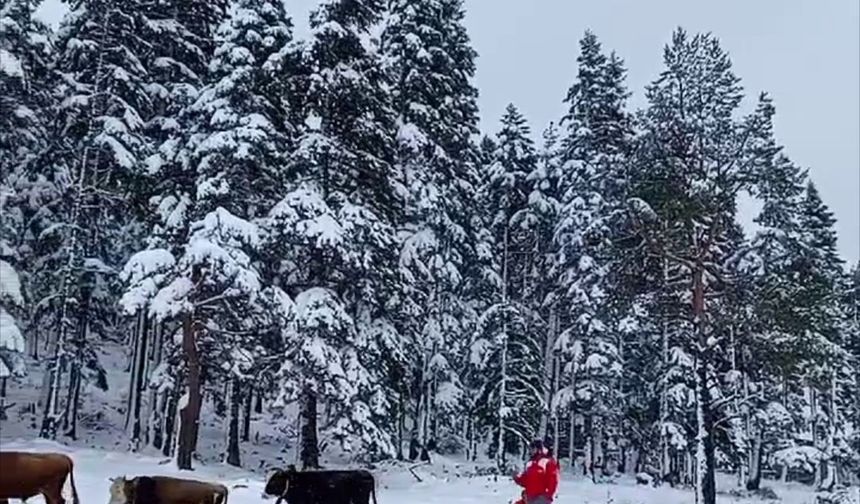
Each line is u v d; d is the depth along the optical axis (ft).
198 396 81.10
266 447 107.04
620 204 92.73
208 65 94.38
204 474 76.43
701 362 81.66
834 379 137.08
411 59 102.01
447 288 104.68
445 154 101.14
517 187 124.88
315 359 78.59
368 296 86.53
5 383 97.25
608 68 123.34
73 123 88.74
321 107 87.30
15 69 74.59
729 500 109.50
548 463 52.95
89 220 92.89
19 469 44.75
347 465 97.76
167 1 97.60
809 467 132.46
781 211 112.57
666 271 84.38
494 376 116.88
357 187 90.02
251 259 81.56
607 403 117.39
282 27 88.94
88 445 86.63
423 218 99.60
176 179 86.58
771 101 82.74
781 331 78.54
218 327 85.25
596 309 109.19
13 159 87.51
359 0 88.07
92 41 89.10
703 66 82.74
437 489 86.74
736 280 82.48
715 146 81.92
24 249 90.33
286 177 87.45
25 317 88.58
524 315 129.70
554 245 120.16
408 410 106.93
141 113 93.71
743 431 123.03
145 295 76.95
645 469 128.36
